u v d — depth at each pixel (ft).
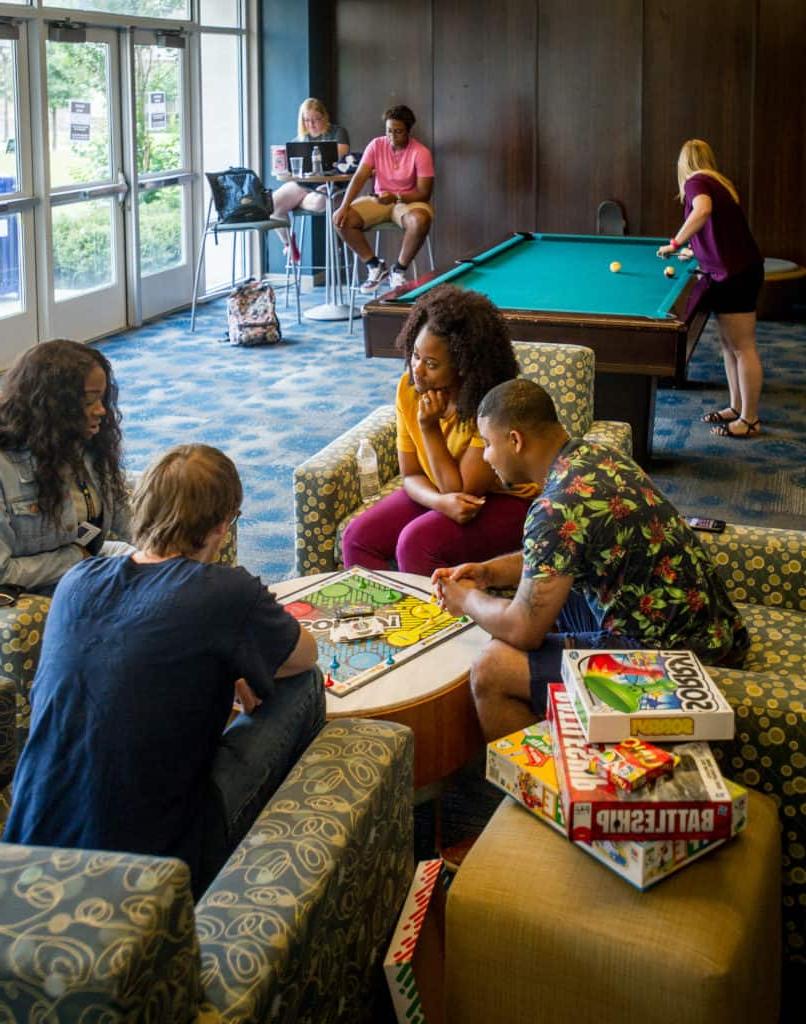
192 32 28.07
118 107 25.71
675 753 6.07
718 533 8.86
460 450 10.14
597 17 28.94
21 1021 3.83
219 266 30.99
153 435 18.70
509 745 6.57
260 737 6.17
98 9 24.97
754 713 6.75
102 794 5.49
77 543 8.86
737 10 27.96
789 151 28.30
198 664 5.68
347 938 5.51
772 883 6.11
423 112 30.86
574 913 5.70
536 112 29.99
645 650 6.92
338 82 31.30
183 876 4.11
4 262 23.07
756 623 8.35
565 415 12.03
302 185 28.68
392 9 30.40
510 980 5.85
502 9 29.60
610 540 7.26
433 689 7.68
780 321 27.71
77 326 25.14
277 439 18.57
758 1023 5.97
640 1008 5.57
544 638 7.75
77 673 5.62
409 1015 5.70
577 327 15.31
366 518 10.53
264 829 5.38
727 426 19.04
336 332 26.61
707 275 18.13
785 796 6.83
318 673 6.65
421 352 9.87
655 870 5.74
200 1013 4.39
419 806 8.82
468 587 8.17
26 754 5.71
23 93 22.84
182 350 24.81
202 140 29.30
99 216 25.68
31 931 3.85
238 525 14.97
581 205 30.22
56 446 8.46
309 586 9.21
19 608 7.85
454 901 5.90
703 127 28.86
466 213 31.22
